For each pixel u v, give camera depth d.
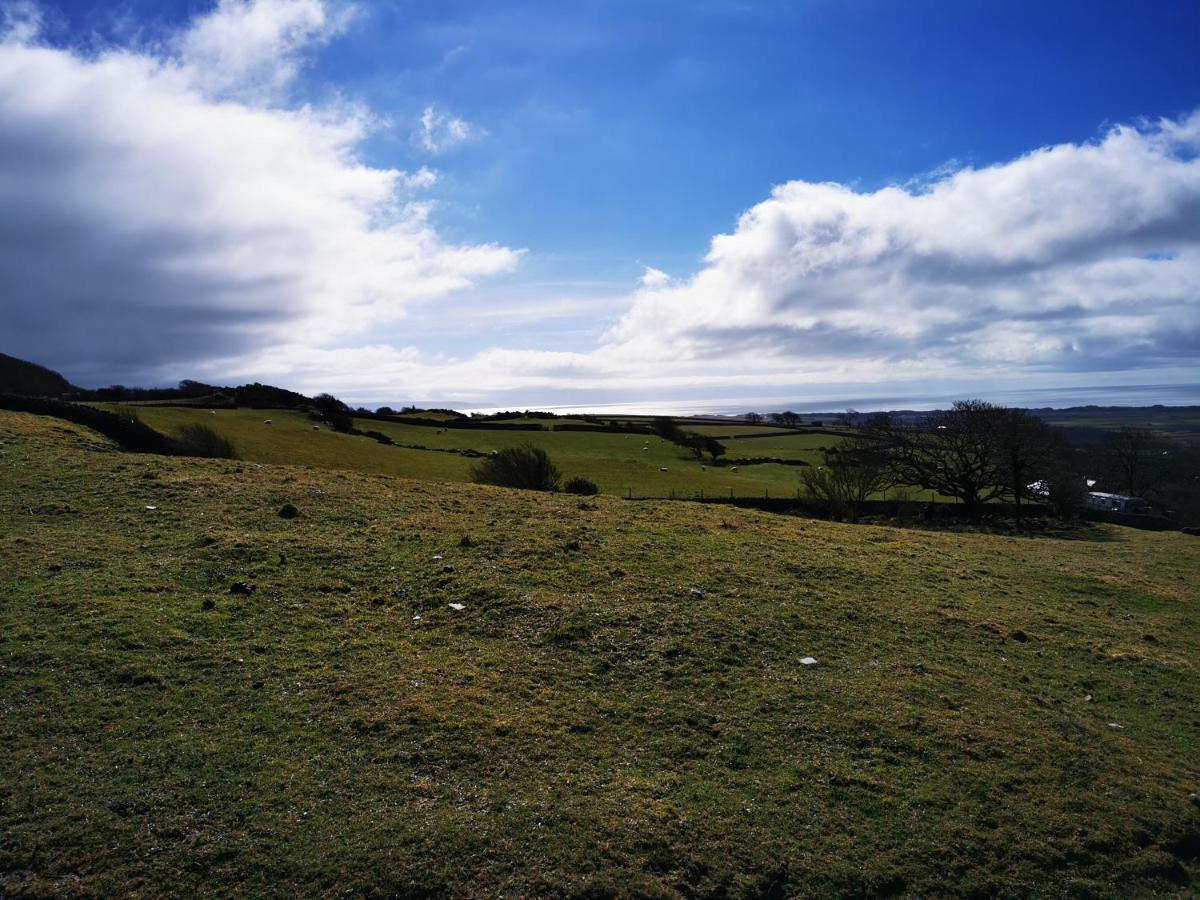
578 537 21.59
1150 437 86.00
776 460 91.12
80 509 19.61
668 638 15.10
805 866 9.12
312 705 11.45
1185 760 12.70
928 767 11.42
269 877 8.09
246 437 52.91
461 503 24.91
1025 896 9.13
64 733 10.12
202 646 12.87
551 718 11.80
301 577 16.50
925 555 25.98
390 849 8.60
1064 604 22.06
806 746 11.68
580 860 8.77
